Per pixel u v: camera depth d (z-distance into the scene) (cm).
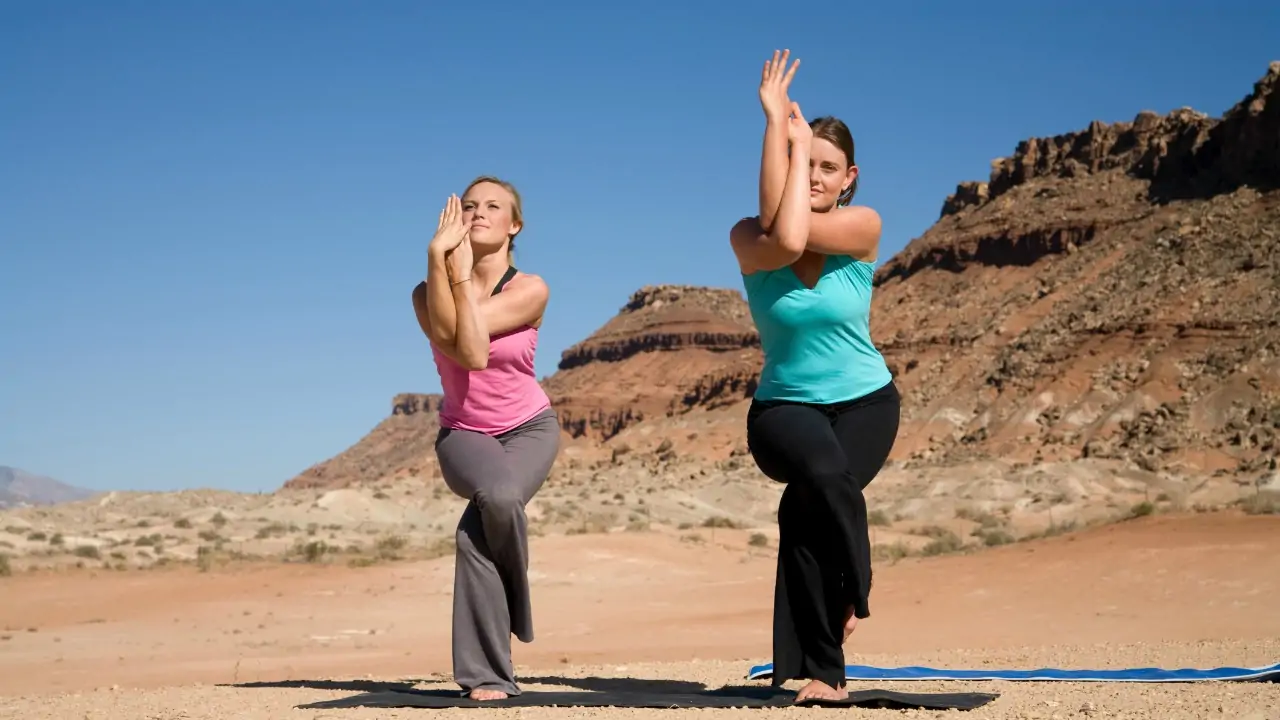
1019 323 17100
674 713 702
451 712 716
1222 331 13838
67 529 6750
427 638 2722
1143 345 14412
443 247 763
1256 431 11250
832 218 730
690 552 4731
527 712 713
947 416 14800
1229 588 2448
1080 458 11956
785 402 747
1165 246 17112
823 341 741
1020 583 2775
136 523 7900
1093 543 3162
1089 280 17725
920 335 18112
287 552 5412
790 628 745
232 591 3728
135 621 3106
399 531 7806
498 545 778
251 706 773
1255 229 16275
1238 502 6925
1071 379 14325
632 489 12144
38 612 3291
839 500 711
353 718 701
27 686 1802
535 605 3478
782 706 730
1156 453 11388
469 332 763
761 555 4809
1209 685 898
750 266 744
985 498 9475
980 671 1046
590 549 4662
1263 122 18300
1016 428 13638
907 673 1054
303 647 2556
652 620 2930
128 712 776
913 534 6838
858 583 714
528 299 796
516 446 797
